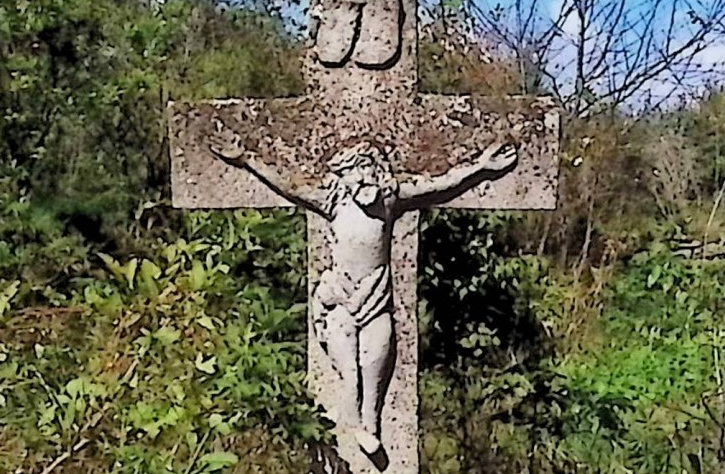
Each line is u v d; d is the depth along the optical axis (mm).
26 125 5648
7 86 5539
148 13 6270
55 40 5680
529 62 10664
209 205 3354
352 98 3318
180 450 2717
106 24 5871
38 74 5605
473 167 3314
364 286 3221
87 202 5699
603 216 9227
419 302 4297
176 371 2670
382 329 3238
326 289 3236
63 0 5613
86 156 5758
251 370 2855
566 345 5980
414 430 3293
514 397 4281
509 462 4227
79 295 3717
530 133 3350
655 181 9320
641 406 4535
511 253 4855
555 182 3361
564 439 4230
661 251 5855
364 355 3230
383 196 3232
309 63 3322
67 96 5695
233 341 2863
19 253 4992
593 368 5949
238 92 6727
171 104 3328
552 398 4266
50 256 5113
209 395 2699
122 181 5750
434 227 4328
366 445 3221
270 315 3270
